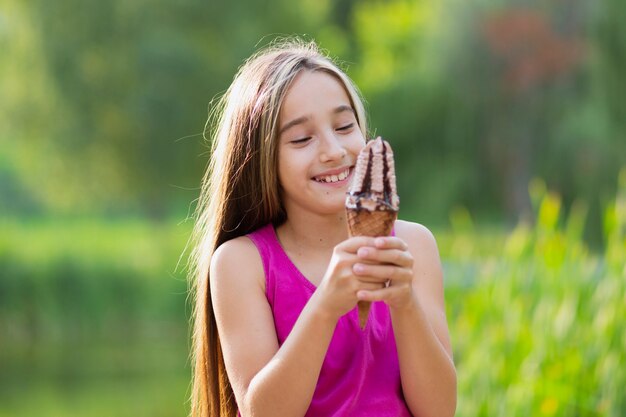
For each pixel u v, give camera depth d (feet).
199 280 8.36
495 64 79.46
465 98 79.87
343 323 7.43
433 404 7.19
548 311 14.66
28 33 70.74
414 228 8.13
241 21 74.95
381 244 6.52
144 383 40.91
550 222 15.71
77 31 70.85
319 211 7.56
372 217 6.56
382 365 7.43
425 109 81.66
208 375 8.21
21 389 39.47
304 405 6.93
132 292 59.67
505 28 78.69
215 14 74.49
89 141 72.74
